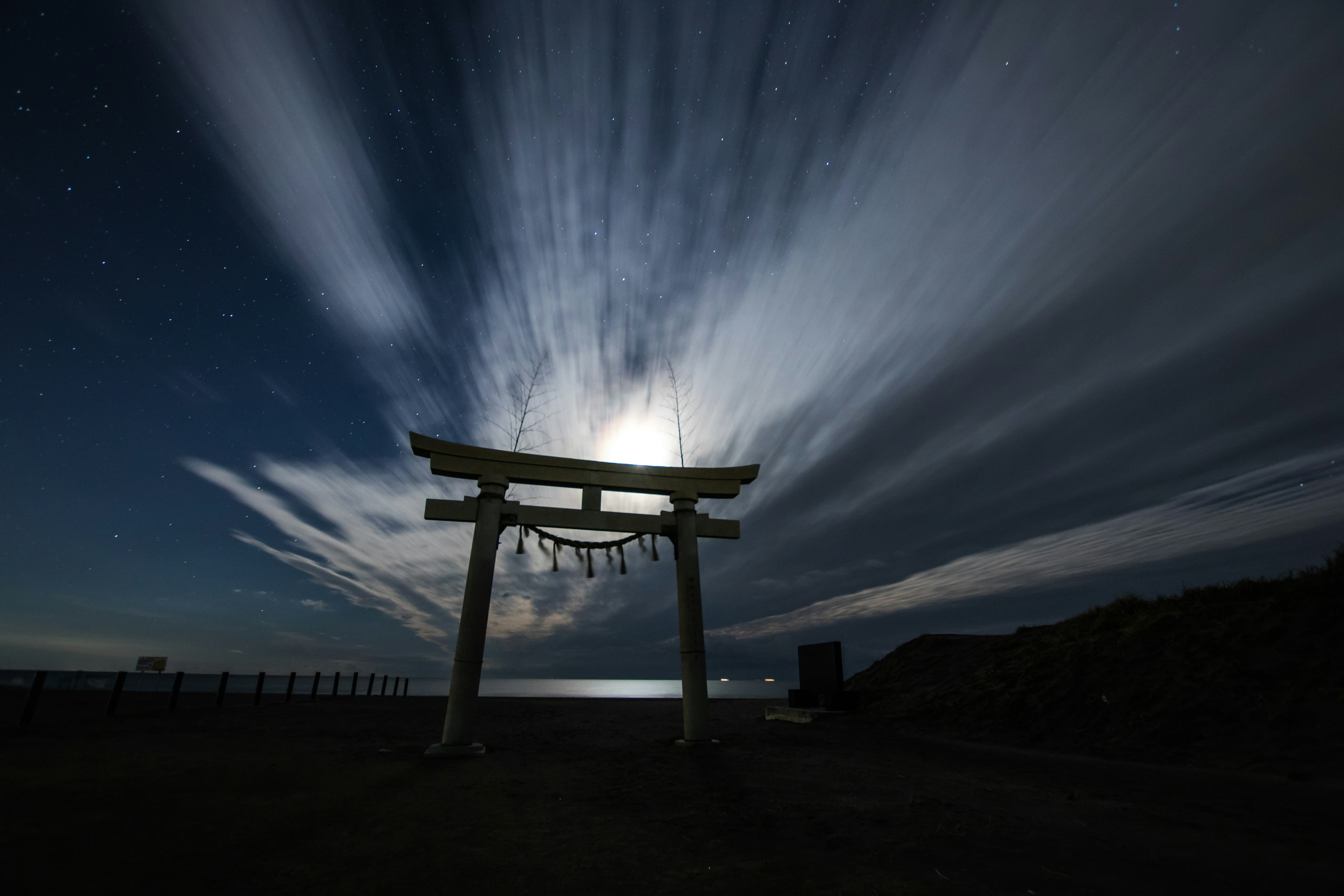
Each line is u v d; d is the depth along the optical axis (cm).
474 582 1062
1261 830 500
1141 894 358
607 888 388
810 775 806
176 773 762
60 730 1154
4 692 2050
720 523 1273
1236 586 1218
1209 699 955
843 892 372
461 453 1133
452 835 512
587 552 1211
